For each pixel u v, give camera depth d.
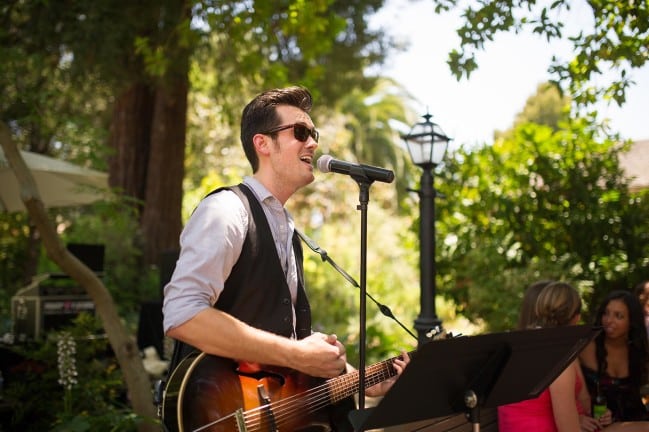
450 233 7.64
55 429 4.00
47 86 7.88
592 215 7.05
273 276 2.36
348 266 11.05
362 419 2.05
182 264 2.18
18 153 4.30
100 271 6.70
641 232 7.05
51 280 5.88
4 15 7.07
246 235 2.33
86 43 7.48
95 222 9.64
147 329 6.83
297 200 19.41
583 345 2.36
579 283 6.63
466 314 7.46
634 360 4.02
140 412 4.34
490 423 3.74
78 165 6.93
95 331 5.45
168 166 10.23
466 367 2.11
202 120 15.22
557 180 7.34
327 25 5.69
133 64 8.05
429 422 3.55
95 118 11.30
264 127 2.47
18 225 10.14
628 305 4.02
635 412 4.00
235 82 8.98
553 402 3.09
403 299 10.68
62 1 7.57
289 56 10.46
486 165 7.63
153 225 10.09
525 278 6.63
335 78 11.72
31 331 5.77
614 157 7.44
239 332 2.14
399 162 25.11
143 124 10.47
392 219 13.59
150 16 7.43
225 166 16.23
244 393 2.33
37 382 4.74
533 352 2.20
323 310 9.83
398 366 2.67
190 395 2.28
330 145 20.03
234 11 5.28
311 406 2.45
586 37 3.70
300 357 2.25
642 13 3.61
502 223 7.50
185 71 8.20
